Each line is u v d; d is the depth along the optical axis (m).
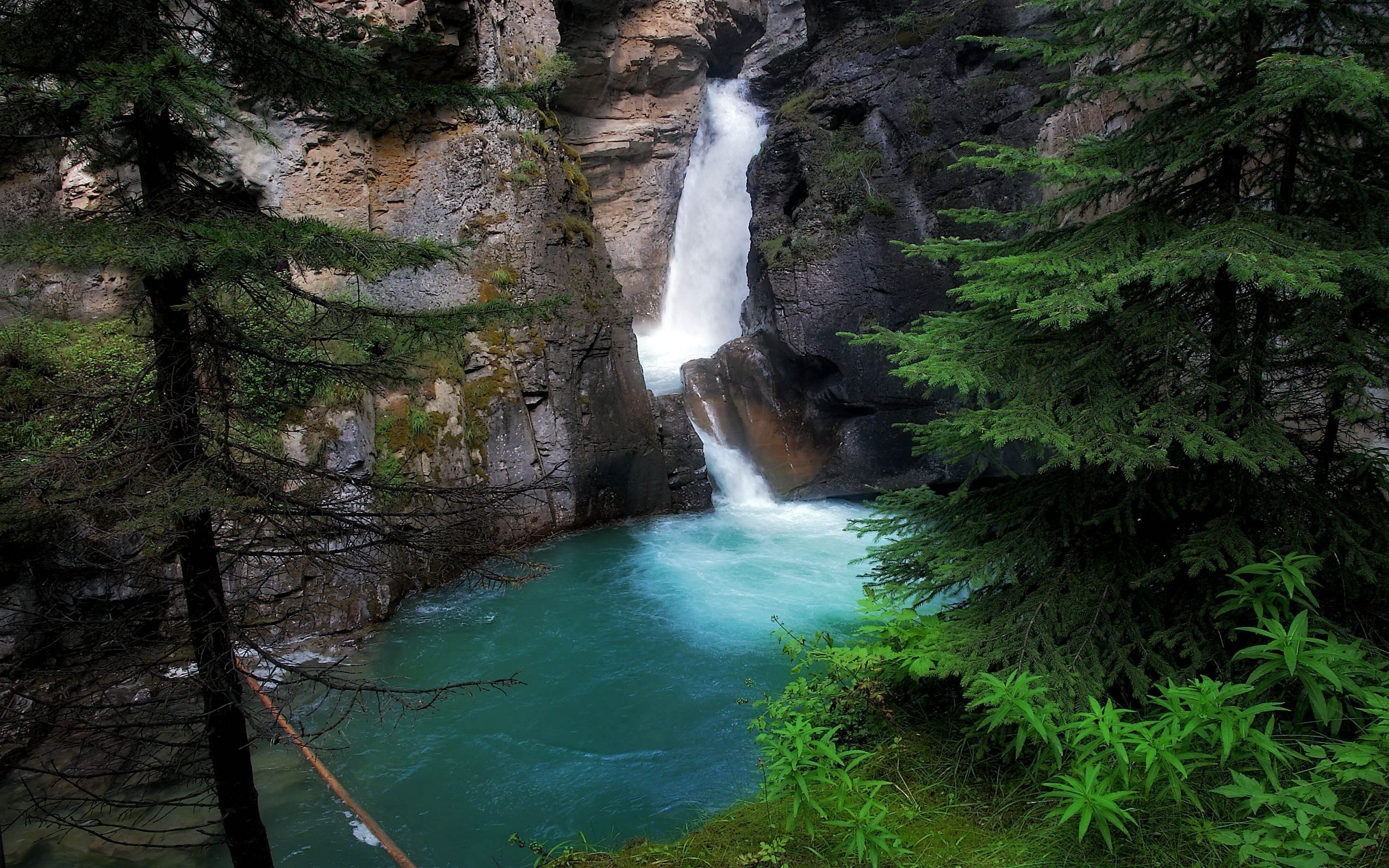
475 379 13.84
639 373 16.41
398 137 14.38
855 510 17.03
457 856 6.45
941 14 18.91
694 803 6.94
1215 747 3.97
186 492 3.72
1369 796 3.45
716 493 17.66
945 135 17.41
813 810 4.43
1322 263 3.55
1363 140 4.20
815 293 17.81
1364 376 3.71
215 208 3.98
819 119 19.59
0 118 3.88
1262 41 4.46
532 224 14.74
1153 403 4.43
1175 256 3.82
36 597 6.20
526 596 12.06
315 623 10.37
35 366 9.23
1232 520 4.28
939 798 4.49
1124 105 12.67
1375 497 4.43
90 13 3.72
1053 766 4.27
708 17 25.59
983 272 4.74
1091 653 4.42
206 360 4.16
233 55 4.29
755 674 9.59
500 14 15.08
